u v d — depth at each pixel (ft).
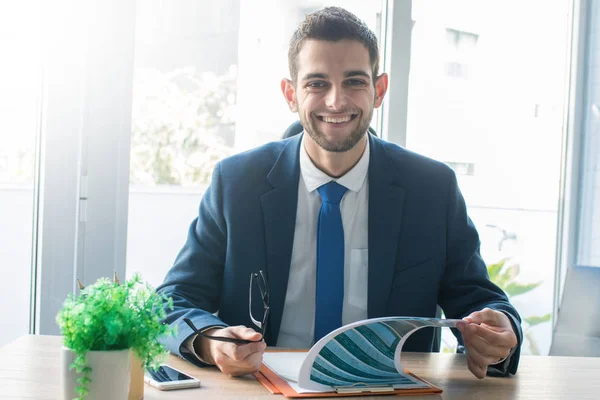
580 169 9.47
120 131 7.45
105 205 7.45
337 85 5.01
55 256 7.32
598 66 9.39
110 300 3.04
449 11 8.56
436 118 8.64
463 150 8.83
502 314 4.43
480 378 4.18
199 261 5.32
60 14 7.19
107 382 2.98
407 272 5.22
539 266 9.44
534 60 9.12
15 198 7.30
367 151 5.41
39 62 7.26
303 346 5.16
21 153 7.29
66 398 3.04
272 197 5.30
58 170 7.26
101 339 2.99
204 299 5.21
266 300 4.49
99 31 7.29
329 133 5.07
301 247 5.26
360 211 5.32
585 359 4.89
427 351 5.37
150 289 3.20
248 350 3.85
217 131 7.89
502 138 9.02
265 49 7.97
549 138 9.31
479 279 5.30
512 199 9.18
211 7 7.75
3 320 7.36
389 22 8.31
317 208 5.32
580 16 9.26
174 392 3.62
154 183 7.69
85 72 7.27
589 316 7.51
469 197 8.97
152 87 7.62
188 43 7.72
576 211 9.50
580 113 9.40
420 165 5.54
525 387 4.04
